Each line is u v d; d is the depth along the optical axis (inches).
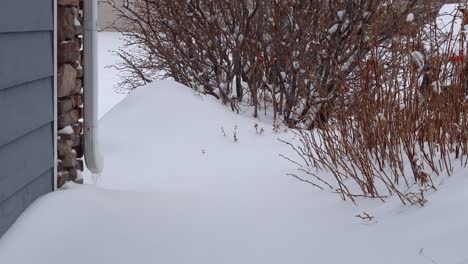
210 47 301.6
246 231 125.5
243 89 307.0
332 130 180.4
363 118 156.6
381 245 109.7
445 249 100.3
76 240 115.9
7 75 113.6
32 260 107.9
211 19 299.0
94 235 118.6
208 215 135.9
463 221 106.2
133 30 422.9
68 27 144.7
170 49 315.9
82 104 159.3
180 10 305.9
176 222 129.6
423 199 118.8
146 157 215.5
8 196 115.4
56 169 140.6
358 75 263.4
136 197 144.1
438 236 105.2
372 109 151.7
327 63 269.6
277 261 110.0
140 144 229.9
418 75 148.6
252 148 229.0
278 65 282.5
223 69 302.2
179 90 284.8
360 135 155.9
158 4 316.5
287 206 143.8
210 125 253.9
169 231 124.3
